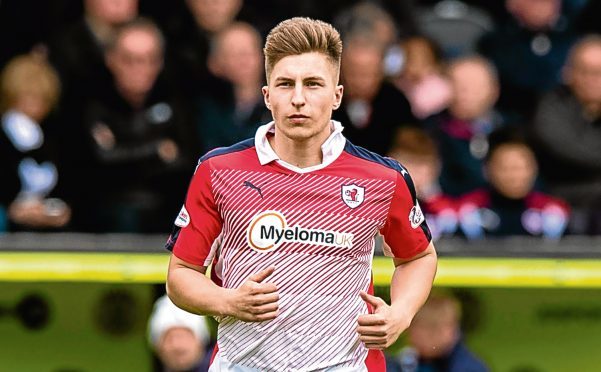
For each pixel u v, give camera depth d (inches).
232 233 566.9
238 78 1066.7
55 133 1019.9
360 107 1050.7
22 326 906.7
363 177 570.9
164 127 1039.0
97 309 912.9
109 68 1038.4
